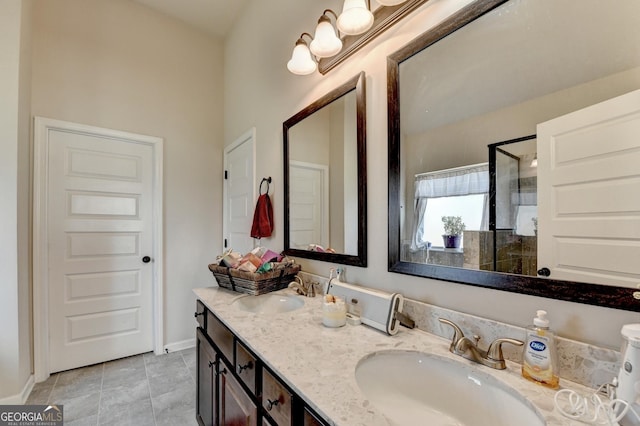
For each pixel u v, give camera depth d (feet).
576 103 2.45
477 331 2.98
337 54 4.86
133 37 8.55
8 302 5.91
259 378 3.11
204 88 9.78
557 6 2.59
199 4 8.63
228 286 5.81
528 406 2.18
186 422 5.65
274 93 7.03
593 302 2.31
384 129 4.11
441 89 3.45
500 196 2.93
